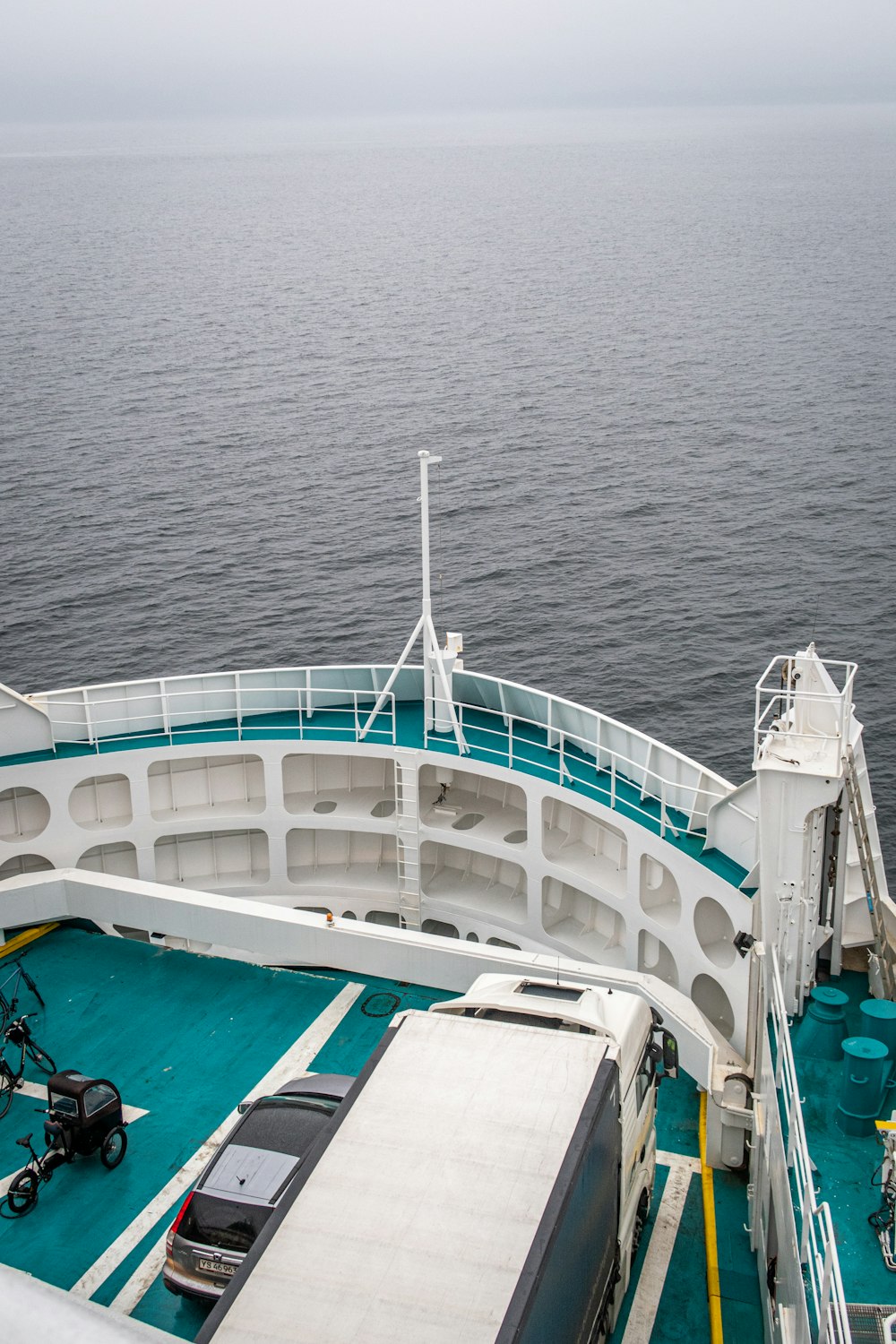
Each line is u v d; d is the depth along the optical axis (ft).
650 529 255.70
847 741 54.60
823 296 569.23
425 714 79.46
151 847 80.33
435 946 68.13
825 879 55.21
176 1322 47.75
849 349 441.27
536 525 259.39
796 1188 41.50
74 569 233.76
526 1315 30.04
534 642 199.31
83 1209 54.03
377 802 82.79
